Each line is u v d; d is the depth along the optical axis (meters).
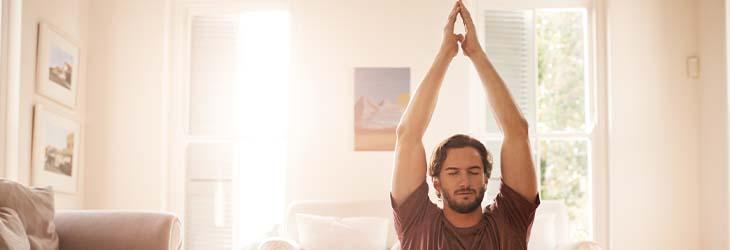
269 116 5.67
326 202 4.93
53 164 4.87
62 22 5.06
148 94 5.56
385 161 5.48
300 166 5.49
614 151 5.48
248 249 4.46
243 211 5.64
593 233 5.53
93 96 5.54
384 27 5.54
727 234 5.07
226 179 5.66
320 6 5.56
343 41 5.54
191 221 5.66
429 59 5.51
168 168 5.63
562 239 4.86
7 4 4.41
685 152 5.47
